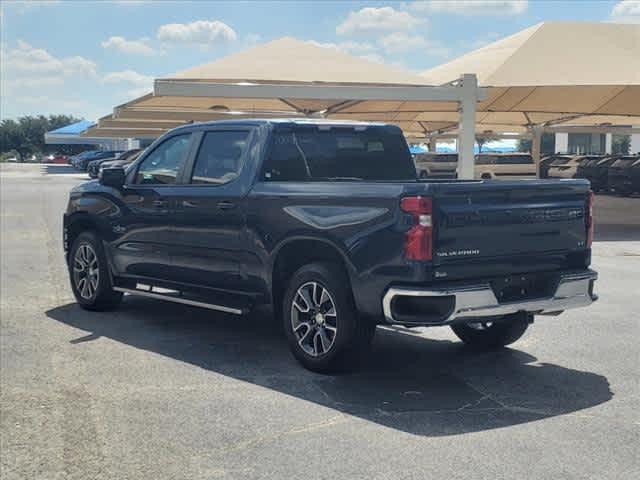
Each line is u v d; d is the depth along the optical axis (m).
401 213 5.59
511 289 6.01
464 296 5.57
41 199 30.52
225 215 6.99
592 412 5.43
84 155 70.12
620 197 33.75
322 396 5.78
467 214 5.67
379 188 5.74
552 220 6.15
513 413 5.41
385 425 5.16
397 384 6.09
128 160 40.16
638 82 20.23
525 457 4.61
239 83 19.27
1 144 133.00
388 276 5.66
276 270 6.71
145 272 8.08
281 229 6.47
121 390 5.94
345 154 7.43
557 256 6.23
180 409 5.50
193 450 4.75
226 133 7.34
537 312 6.12
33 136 134.12
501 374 6.39
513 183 5.89
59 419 5.31
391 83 19.92
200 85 18.03
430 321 5.55
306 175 7.16
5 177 55.69
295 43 22.25
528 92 24.95
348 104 22.98
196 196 7.30
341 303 6.04
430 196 5.51
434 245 5.54
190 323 8.30
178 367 6.58
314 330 6.37
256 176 6.85
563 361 6.80
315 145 7.26
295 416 5.34
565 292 6.18
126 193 8.17
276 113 23.67
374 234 5.73
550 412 5.43
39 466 4.53
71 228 9.02
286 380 6.19
